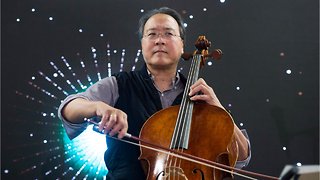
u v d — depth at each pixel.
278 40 2.91
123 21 2.90
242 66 2.89
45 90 2.81
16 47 2.83
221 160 1.52
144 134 1.55
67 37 2.87
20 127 2.76
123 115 1.43
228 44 2.90
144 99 1.71
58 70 2.83
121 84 1.73
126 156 1.59
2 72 2.80
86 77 2.84
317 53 2.90
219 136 1.55
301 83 2.87
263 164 2.79
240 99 2.85
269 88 2.87
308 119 2.83
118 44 2.88
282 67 2.89
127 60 2.86
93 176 2.70
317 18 2.92
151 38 1.75
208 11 2.93
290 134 2.81
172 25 1.77
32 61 2.83
